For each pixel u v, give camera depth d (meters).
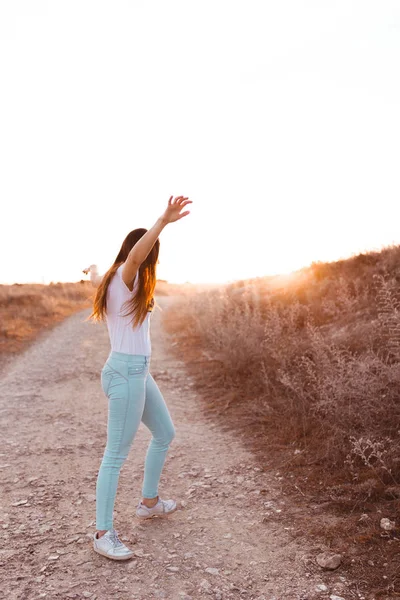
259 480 4.35
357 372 4.91
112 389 3.09
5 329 14.68
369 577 2.90
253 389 6.75
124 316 3.04
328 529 3.42
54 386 8.36
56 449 5.29
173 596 2.75
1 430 6.02
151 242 2.82
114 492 3.17
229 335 8.59
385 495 3.74
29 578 2.89
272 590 2.82
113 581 2.87
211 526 3.58
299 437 5.04
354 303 7.86
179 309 16.73
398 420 4.48
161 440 3.52
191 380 7.96
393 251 9.00
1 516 3.72
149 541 3.35
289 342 7.50
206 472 4.59
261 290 12.35
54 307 20.84
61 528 3.52
